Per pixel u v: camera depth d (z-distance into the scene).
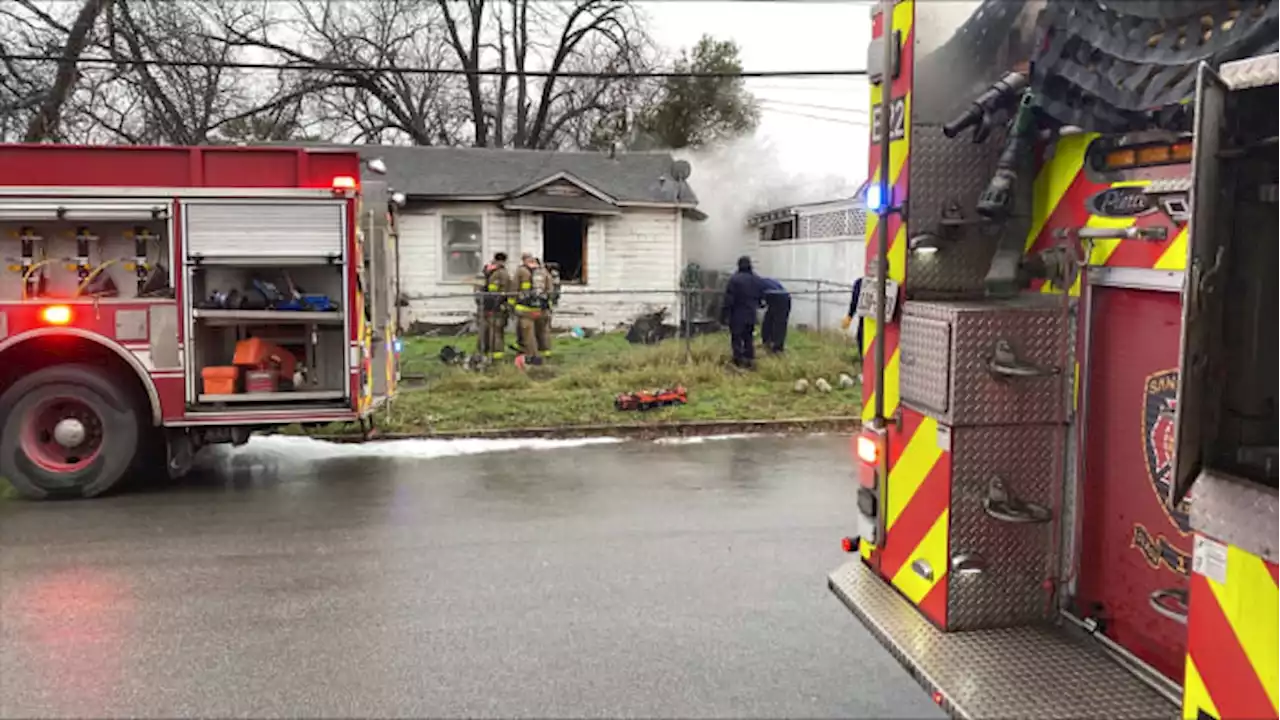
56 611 4.83
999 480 3.39
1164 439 2.97
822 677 4.02
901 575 3.73
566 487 7.66
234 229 7.31
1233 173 2.00
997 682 3.02
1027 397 3.37
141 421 7.48
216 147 7.31
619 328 20.59
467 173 20.80
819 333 17.34
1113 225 3.15
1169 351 2.95
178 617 4.75
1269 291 2.05
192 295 7.30
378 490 7.55
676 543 6.06
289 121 31.34
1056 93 3.18
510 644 4.38
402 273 19.77
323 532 6.32
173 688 3.92
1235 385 2.06
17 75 17.98
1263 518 1.95
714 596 5.05
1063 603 3.44
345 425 10.14
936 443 3.45
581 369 13.16
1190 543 2.88
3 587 5.20
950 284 3.69
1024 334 3.36
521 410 10.84
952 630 3.41
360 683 3.97
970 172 3.71
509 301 14.84
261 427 7.66
